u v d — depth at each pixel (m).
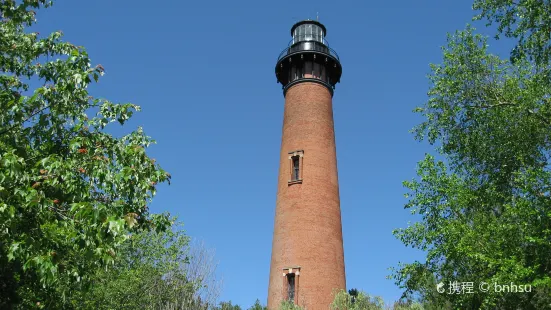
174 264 38.19
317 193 37.62
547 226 18.69
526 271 17.50
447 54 24.33
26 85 16.25
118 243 12.09
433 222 23.17
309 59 43.34
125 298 32.91
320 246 35.84
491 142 24.03
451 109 24.72
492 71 23.95
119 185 13.48
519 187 20.83
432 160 23.72
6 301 13.66
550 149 22.56
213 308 39.44
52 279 11.61
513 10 21.95
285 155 40.03
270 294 35.88
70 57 14.30
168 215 15.96
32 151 14.41
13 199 11.84
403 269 23.19
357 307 32.19
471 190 23.34
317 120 40.66
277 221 38.00
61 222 13.11
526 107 21.33
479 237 20.14
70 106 14.64
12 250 11.59
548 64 21.92
